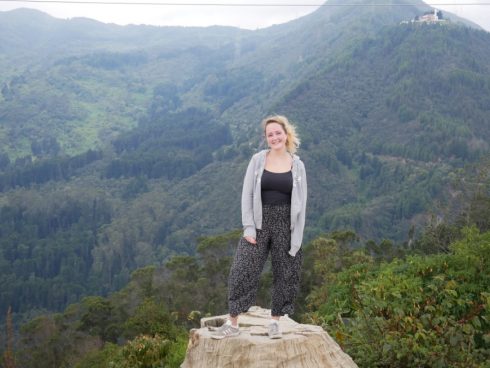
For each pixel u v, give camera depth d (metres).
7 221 134.62
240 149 171.12
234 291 4.56
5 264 109.00
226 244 39.97
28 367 34.31
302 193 4.52
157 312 24.25
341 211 109.81
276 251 4.54
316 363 4.47
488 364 5.45
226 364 4.44
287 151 4.62
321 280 30.11
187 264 40.12
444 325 5.82
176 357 9.52
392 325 6.12
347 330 6.70
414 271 8.44
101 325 36.66
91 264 114.56
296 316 29.95
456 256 8.40
